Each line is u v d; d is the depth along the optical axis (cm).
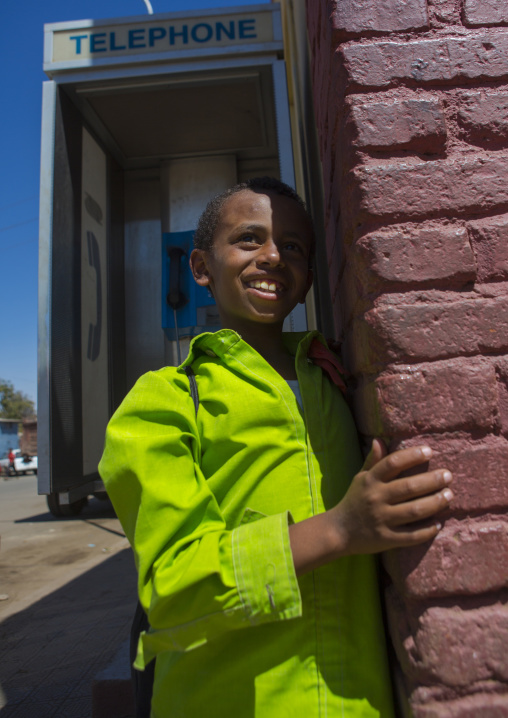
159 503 81
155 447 86
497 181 85
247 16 322
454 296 82
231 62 320
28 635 268
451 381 79
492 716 70
